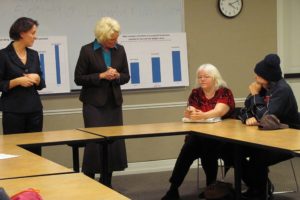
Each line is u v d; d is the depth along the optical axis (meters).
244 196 4.02
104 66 4.27
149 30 5.55
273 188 4.34
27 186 1.93
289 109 3.70
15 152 2.84
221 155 4.06
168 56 5.62
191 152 4.10
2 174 2.19
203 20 5.76
